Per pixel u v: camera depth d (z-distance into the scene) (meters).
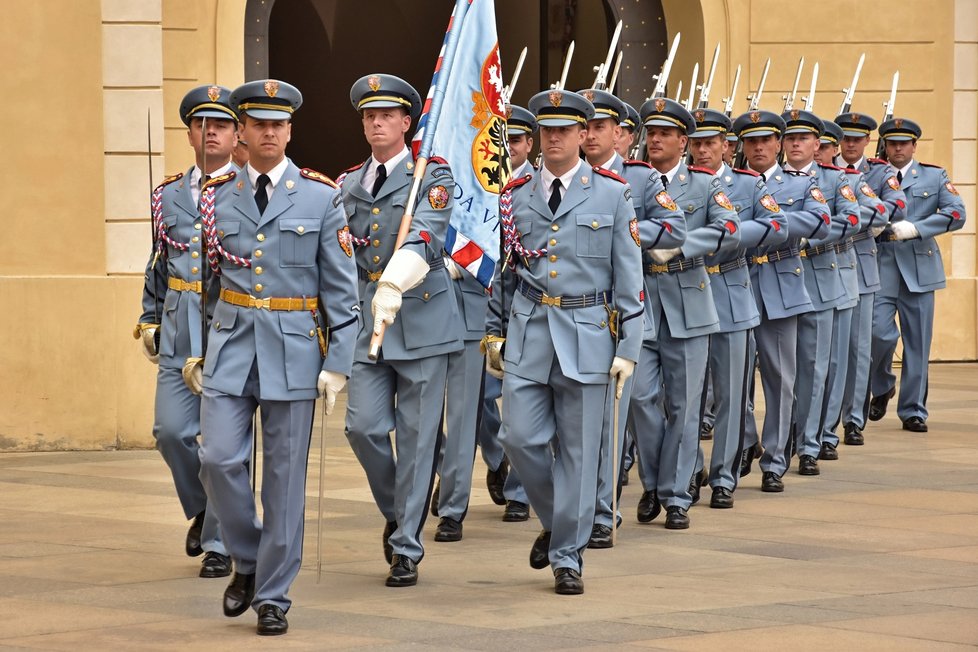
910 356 15.93
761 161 12.88
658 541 10.20
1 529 10.44
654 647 7.34
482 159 9.64
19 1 13.97
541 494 8.77
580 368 8.48
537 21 25.88
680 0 19.59
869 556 9.66
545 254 8.69
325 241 7.79
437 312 9.04
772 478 12.33
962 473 13.20
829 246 13.38
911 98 20.30
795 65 19.80
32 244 14.09
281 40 32.00
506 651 7.27
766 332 12.57
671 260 10.75
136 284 14.24
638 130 12.76
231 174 7.95
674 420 10.75
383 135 8.99
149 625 7.78
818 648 7.34
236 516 7.74
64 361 14.12
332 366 7.75
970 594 8.56
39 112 14.05
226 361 7.75
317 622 7.86
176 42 16.44
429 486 8.99
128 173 14.32
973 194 20.97
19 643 7.40
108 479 12.60
